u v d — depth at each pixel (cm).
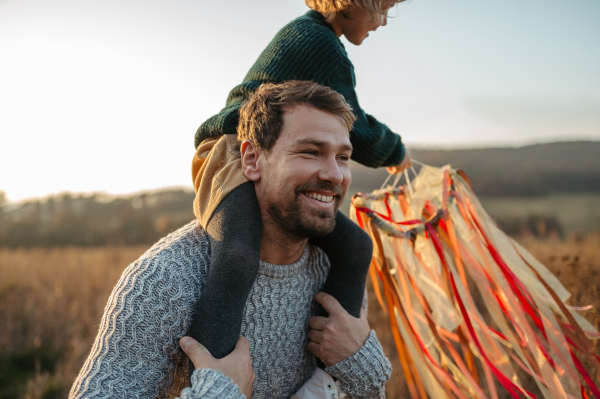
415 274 179
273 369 133
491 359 163
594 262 317
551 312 163
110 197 5028
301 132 116
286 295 133
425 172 193
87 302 519
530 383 238
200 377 102
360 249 140
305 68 148
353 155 169
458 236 179
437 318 174
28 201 4519
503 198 4609
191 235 127
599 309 207
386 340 332
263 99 122
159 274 112
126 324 107
